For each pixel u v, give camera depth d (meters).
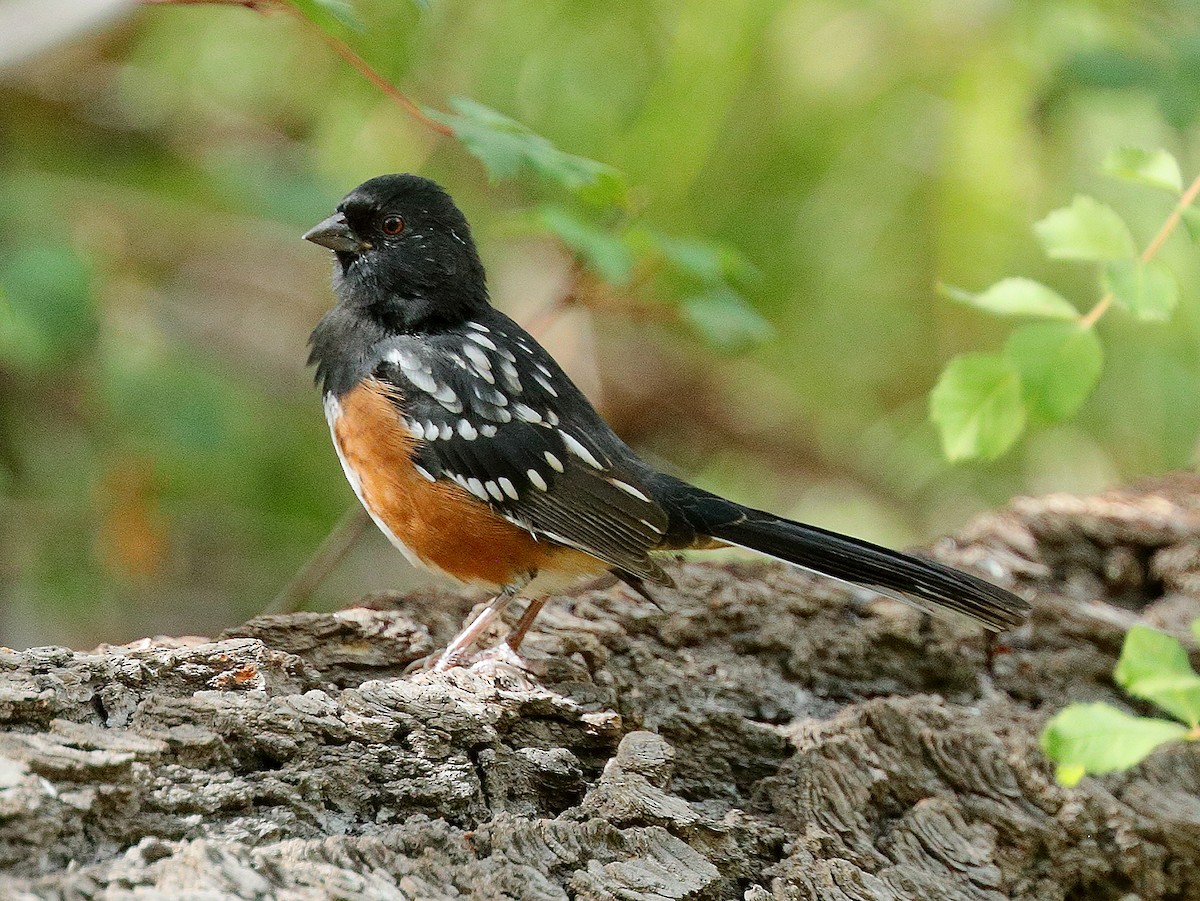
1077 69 9.17
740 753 6.07
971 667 7.09
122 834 4.19
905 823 5.88
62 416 13.05
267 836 4.40
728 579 7.56
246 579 14.12
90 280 10.62
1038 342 5.85
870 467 14.42
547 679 6.28
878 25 11.66
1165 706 5.22
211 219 13.91
